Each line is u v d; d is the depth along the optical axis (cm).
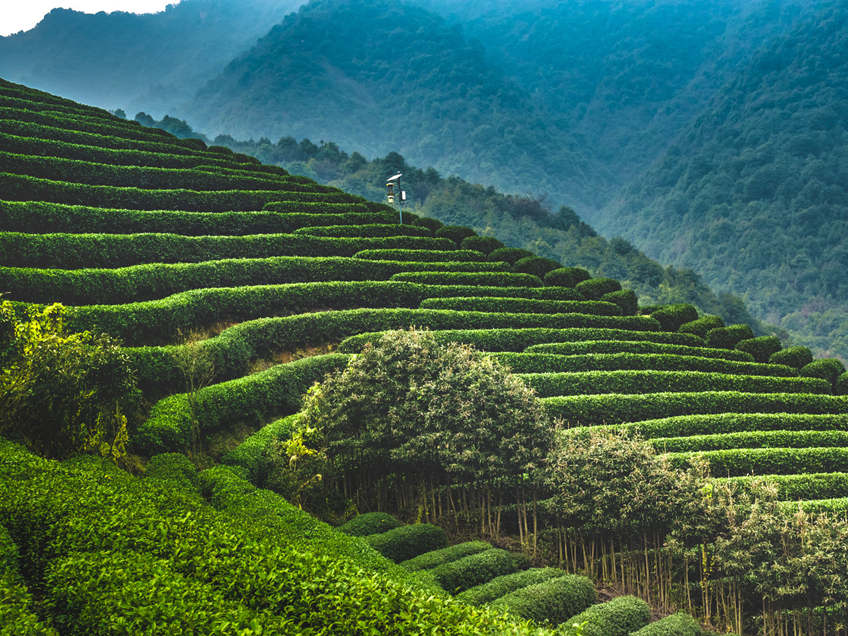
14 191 4297
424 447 2469
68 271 3394
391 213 5931
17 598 898
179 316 3441
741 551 2072
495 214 17400
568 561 2422
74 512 1226
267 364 3453
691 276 15962
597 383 3675
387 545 2089
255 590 1040
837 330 16962
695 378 3869
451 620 945
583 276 5934
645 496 2194
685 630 1802
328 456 2522
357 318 3888
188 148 6000
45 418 1973
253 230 4978
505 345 4059
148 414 2708
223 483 2088
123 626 855
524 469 2419
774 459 2978
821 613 2027
